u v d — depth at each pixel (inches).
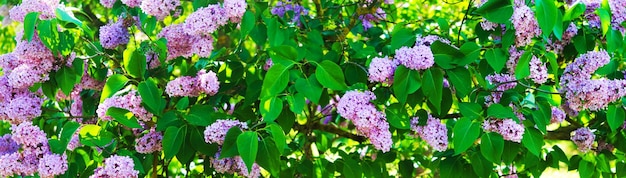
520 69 100.0
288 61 99.3
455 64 98.3
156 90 104.4
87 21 170.4
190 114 104.3
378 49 129.7
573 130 132.9
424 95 102.3
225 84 120.3
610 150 125.7
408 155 158.2
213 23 105.8
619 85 103.7
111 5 126.6
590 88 102.8
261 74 121.1
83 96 129.0
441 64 97.7
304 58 112.0
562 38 112.3
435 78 96.7
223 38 183.6
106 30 118.6
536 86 120.4
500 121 99.0
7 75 114.0
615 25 108.3
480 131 101.9
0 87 112.1
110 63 127.0
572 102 106.5
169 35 112.9
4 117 110.7
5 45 218.1
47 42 100.2
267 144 97.5
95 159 110.3
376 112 99.3
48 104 139.7
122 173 98.9
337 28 139.5
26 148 100.1
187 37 112.9
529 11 95.8
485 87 104.1
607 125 123.1
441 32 120.6
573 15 98.4
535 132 102.9
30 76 107.3
